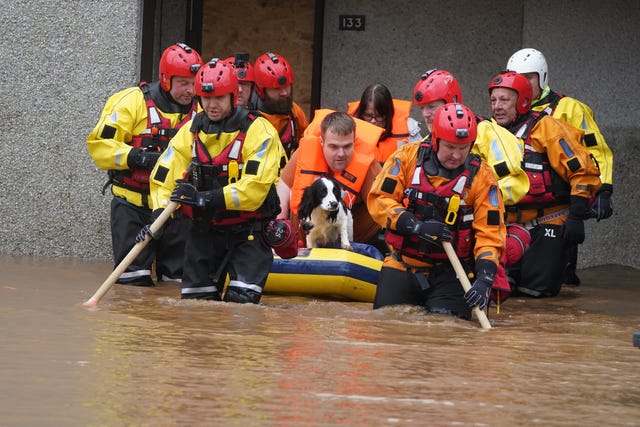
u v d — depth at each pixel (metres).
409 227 11.71
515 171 14.52
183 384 7.40
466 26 22.02
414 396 7.36
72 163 18.03
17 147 18.11
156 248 15.21
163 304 12.06
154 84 14.80
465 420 6.70
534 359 9.20
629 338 10.93
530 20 19.92
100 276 15.06
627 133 19.89
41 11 17.98
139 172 14.55
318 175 15.14
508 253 14.68
